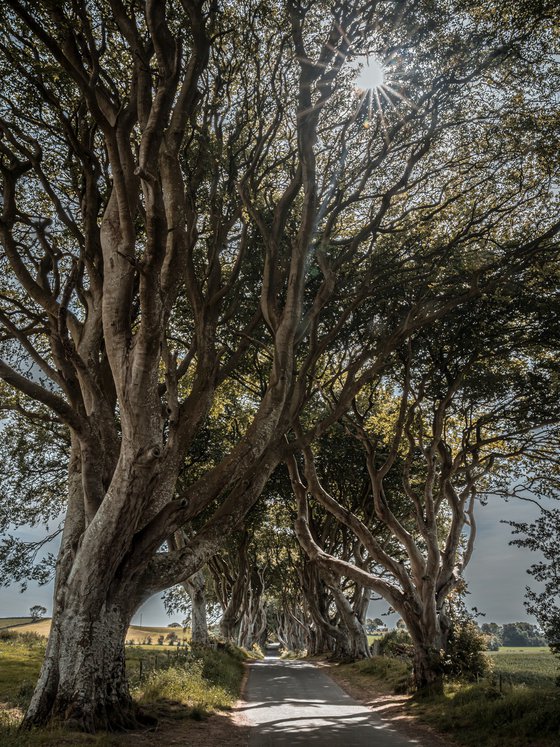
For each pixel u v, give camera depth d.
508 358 21.00
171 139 12.98
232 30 14.40
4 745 9.02
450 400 20.02
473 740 11.26
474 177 17.88
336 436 27.88
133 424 11.55
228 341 19.33
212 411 26.91
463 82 14.90
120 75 15.57
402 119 15.38
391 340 17.06
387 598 20.78
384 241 18.59
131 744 10.25
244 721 14.26
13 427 24.69
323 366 23.02
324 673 28.67
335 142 16.62
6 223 13.92
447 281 17.75
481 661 20.30
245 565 39.75
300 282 14.23
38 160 14.16
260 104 15.57
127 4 13.93
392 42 14.66
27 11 13.02
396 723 14.05
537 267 17.59
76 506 13.38
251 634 57.38
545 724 10.80
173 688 15.91
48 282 15.51
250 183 16.27
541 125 15.96
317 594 39.38
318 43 15.10
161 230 10.96
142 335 11.25
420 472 28.17
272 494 31.16
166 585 13.04
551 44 14.84
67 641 11.67
